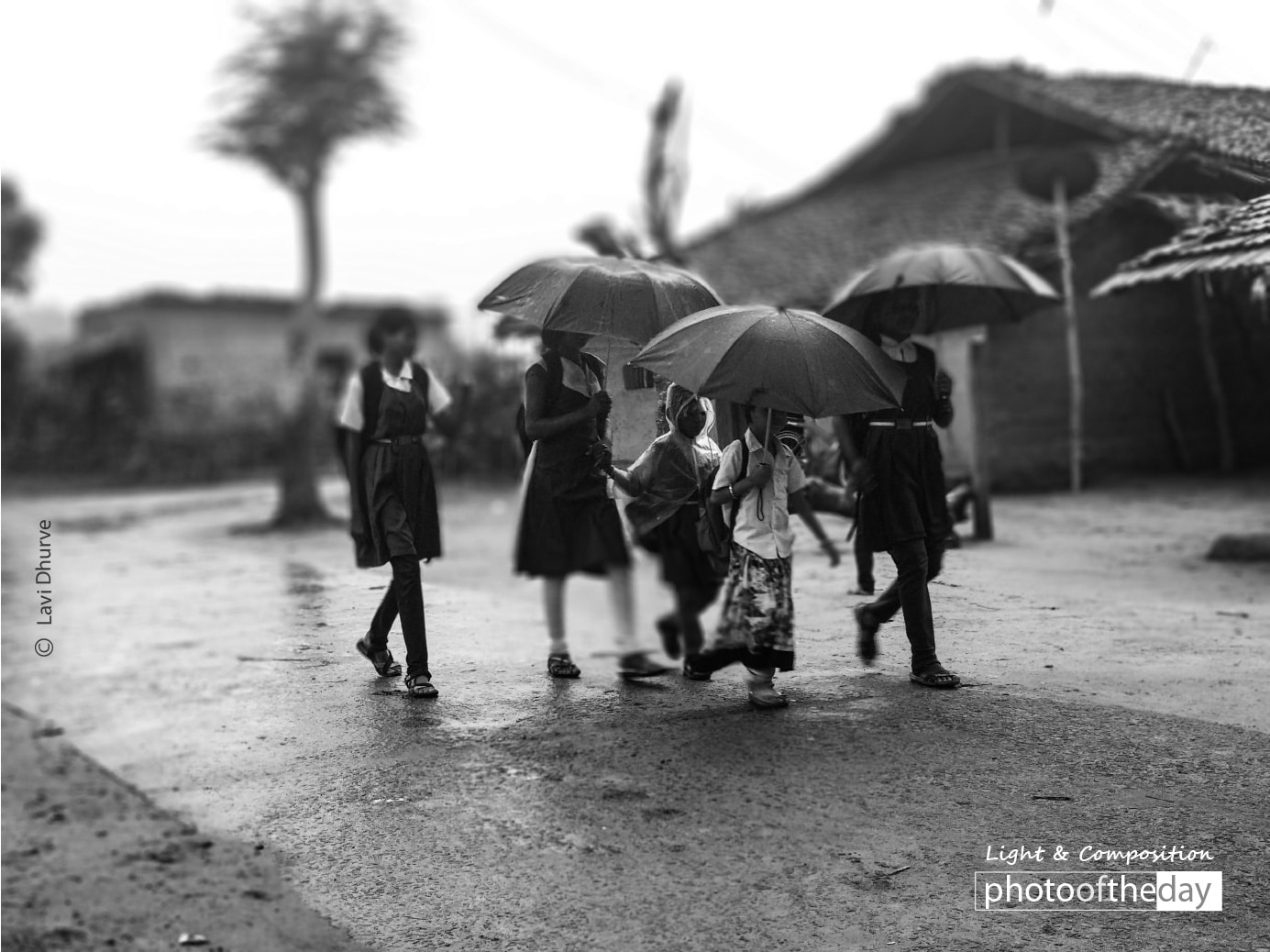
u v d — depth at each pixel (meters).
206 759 6.07
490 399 19.70
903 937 3.85
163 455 30.69
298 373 17.55
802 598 7.16
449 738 5.64
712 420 6.23
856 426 5.90
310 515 16.81
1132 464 15.55
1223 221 6.97
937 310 9.24
